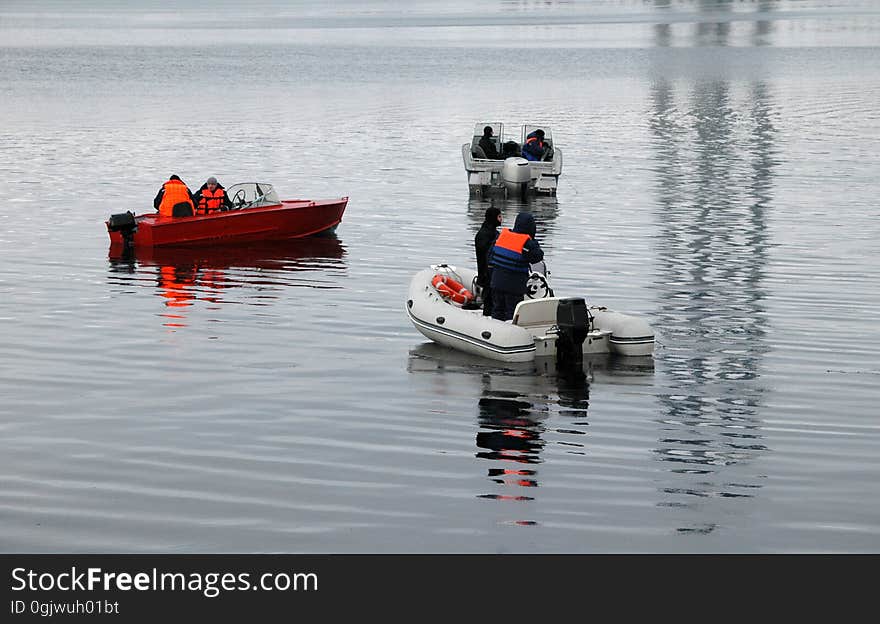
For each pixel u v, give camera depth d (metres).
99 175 76.94
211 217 54.88
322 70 185.62
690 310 41.28
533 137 73.75
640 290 44.44
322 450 27.42
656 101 133.38
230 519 23.69
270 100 136.00
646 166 81.69
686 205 65.38
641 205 65.62
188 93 145.88
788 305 41.97
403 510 24.09
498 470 26.12
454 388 32.22
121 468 26.28
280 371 33.97
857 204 65.00
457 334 35.78
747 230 57.53
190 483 25.45
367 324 39.75
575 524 23.42
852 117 114.00
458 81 164.75
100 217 62.31
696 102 131.75
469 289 39.50
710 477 25.66
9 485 25.30
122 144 94.12
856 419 29.39
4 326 39.41
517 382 32.75
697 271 47.97
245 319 40.44
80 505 24.31
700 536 22.91
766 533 23.02
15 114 120.12
